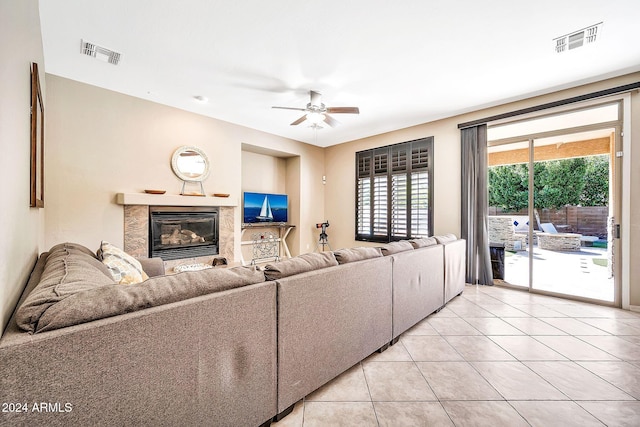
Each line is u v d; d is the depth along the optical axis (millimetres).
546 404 1596
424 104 4031
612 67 2992
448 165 4555
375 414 1521
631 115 3062
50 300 848
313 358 1615
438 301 3037
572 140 3771
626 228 3094
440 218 4645
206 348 1131
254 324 1308
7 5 969
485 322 2797
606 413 1518
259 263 5746
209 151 4535
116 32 2434
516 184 4656
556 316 2939
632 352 2176
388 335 2252
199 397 1113
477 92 3637
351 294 1874
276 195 5922
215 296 1164
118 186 3629
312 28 2383
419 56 2805
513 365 2008
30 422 743
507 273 4609
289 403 1486
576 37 2488
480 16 2225
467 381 1819
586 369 1948
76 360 814
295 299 1501
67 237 3256
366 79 3291
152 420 980
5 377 706
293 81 3342
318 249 6477
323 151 6641
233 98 3840
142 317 950
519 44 2596
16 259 1148
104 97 3516
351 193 6078
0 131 843
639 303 3033
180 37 2506
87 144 3396
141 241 3787
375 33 2447
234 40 2553
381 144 5500
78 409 820
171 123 4113
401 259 2412
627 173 3096
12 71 1070
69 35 2471
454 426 1433
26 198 1526
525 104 3812
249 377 1294
